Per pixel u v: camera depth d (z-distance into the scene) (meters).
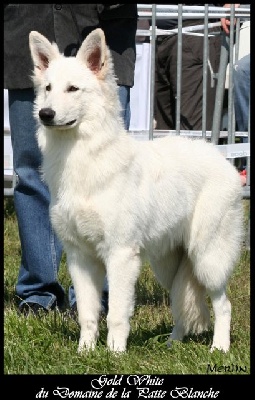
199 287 5.73
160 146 5.60
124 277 5.13
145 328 5.93
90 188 5.08
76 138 5.11
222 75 8.37
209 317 5.80
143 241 5.34
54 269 6.41
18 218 6.39
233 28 7.71
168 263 5.85
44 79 5.24
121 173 5.09
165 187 5.37
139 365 5.00
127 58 6.18
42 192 6.30
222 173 5.68
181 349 5.32
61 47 6.01
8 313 6.03
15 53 6.05
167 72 10.48
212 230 5.59
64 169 5.13
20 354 5.19
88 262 5.33
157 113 10.85
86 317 5.30
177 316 5.72
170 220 5.45
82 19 6.02
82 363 5.01
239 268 7.71
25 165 6.28
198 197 5.63
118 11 6.07
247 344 5.52
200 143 5.80
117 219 5.07
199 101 10.30
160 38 10.46
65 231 5.25
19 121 6.17
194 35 9.88
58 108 4.98
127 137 5.26
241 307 6.55
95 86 5.12
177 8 8.13
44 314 6.20
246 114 8.74
